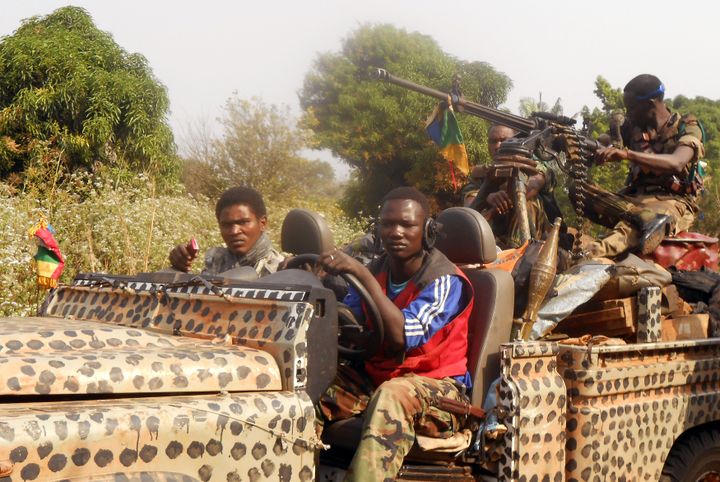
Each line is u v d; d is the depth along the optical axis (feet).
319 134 78.64
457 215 11.29
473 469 9.80
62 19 43.21
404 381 9.22
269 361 7.61
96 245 25.94
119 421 6.31
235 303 8.38
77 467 6.05
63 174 36.63
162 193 39.60
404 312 9.87
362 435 8.77
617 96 47.26
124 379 6.83
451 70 73.72
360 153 77.46
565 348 10.19
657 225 14.87
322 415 9.80
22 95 39.22
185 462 6.64
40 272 17.76
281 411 7.28
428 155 71.77
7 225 22.89
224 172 64.08
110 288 10.05
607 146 16.61
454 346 10.11
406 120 74.59
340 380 10.05
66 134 39.01
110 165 40.40
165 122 42.65
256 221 12.89
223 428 6.88
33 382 6.46
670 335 12.87
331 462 9.90
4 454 5.71
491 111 15.35
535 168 14.06
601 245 14.65
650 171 16.71
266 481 7.15
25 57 39.52
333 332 7.97
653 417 11.00
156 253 26.13
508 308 10.69
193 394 7.19
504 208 14.34
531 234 15.28
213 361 7.33
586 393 10.03
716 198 41.34
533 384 9.59
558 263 13.34
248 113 64.44
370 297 9.50
